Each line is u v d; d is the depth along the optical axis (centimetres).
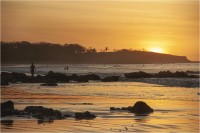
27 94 5803
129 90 6556
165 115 3625
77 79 9819
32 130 2888
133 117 3494
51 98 5200
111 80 9831
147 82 8881
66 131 2844
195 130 2902
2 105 3822
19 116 3488
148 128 2967
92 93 6006
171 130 2902
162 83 8231
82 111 3875
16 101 4838
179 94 5706
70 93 5997
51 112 3541
